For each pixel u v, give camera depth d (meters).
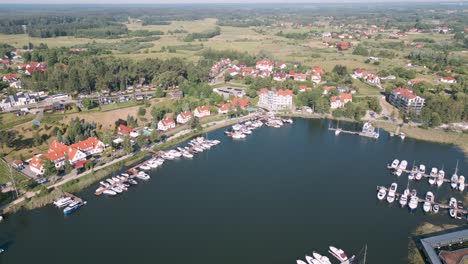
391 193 192.12
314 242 156.75
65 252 150.00
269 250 151.50
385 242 157.25
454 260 144.62
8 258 146.50
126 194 194.75
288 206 183.25
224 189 199.38
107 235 160.75
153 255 148.25
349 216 175.75
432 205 185.75
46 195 186.88
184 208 181.38
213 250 151.25
